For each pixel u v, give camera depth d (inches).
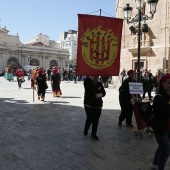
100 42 222.1
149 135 255.9
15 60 2716.5
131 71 285.4
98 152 204.1
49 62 2994.6
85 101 239.1
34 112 368.2
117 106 432.1
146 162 184.4
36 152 201.8
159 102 137.9
